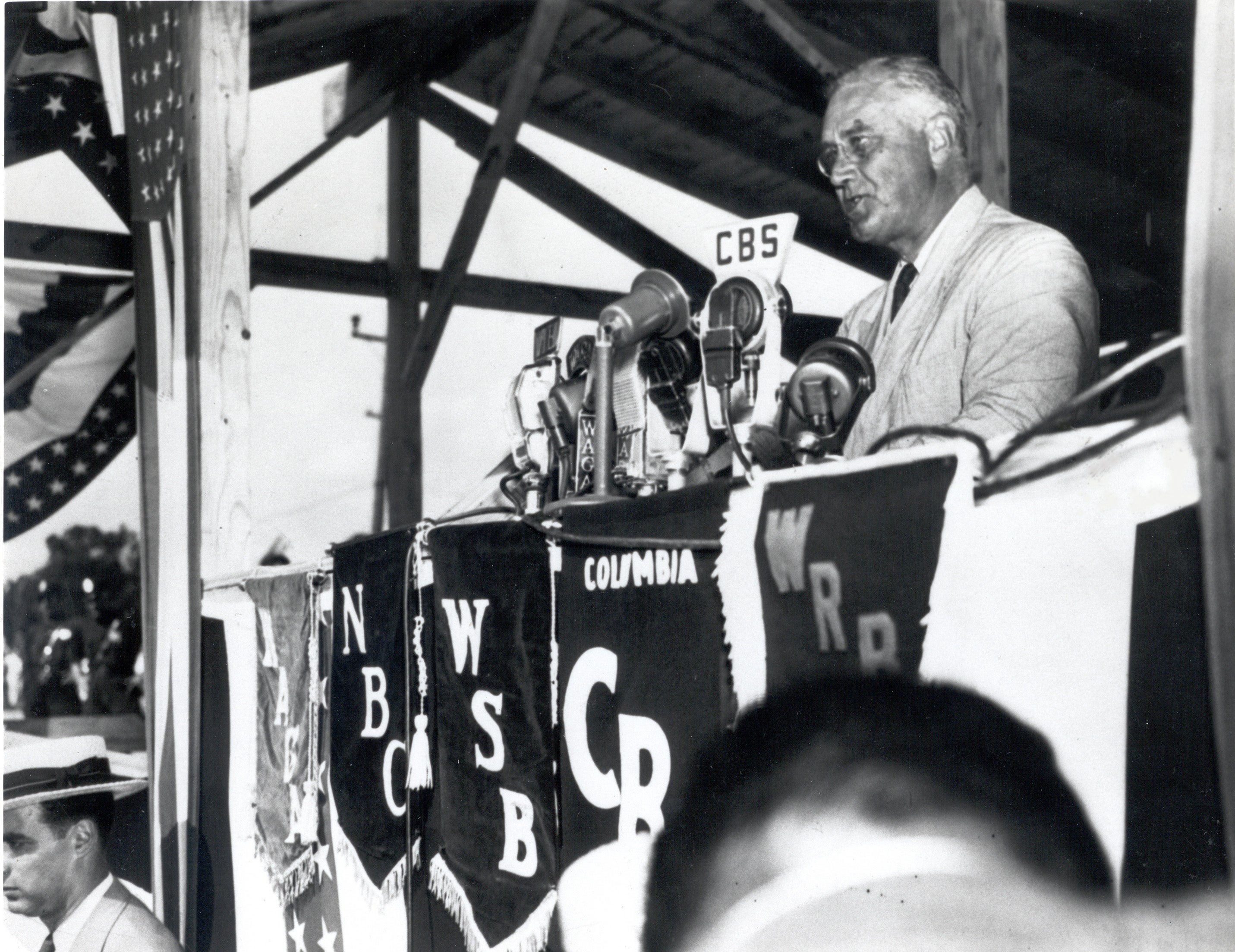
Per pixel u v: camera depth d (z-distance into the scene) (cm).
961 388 259
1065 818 178
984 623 187
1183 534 168
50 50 571
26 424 620
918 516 196
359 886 321
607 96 547
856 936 201
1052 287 247
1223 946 162
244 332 421
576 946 247
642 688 238
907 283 281
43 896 346
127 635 622
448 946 288
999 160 358
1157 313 374
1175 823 168
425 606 301
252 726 384
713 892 223
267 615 375
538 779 258
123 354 631
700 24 488
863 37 432
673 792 231
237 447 416
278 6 587
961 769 189
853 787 203
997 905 185
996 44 359
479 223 583
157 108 439
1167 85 356
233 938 391
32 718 608
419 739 299
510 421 299
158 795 423
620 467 261
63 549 619
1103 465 176
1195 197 173
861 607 202
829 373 221
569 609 255
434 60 645
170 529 429
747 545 220
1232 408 165
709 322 238
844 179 281
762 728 216
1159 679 169
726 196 530
